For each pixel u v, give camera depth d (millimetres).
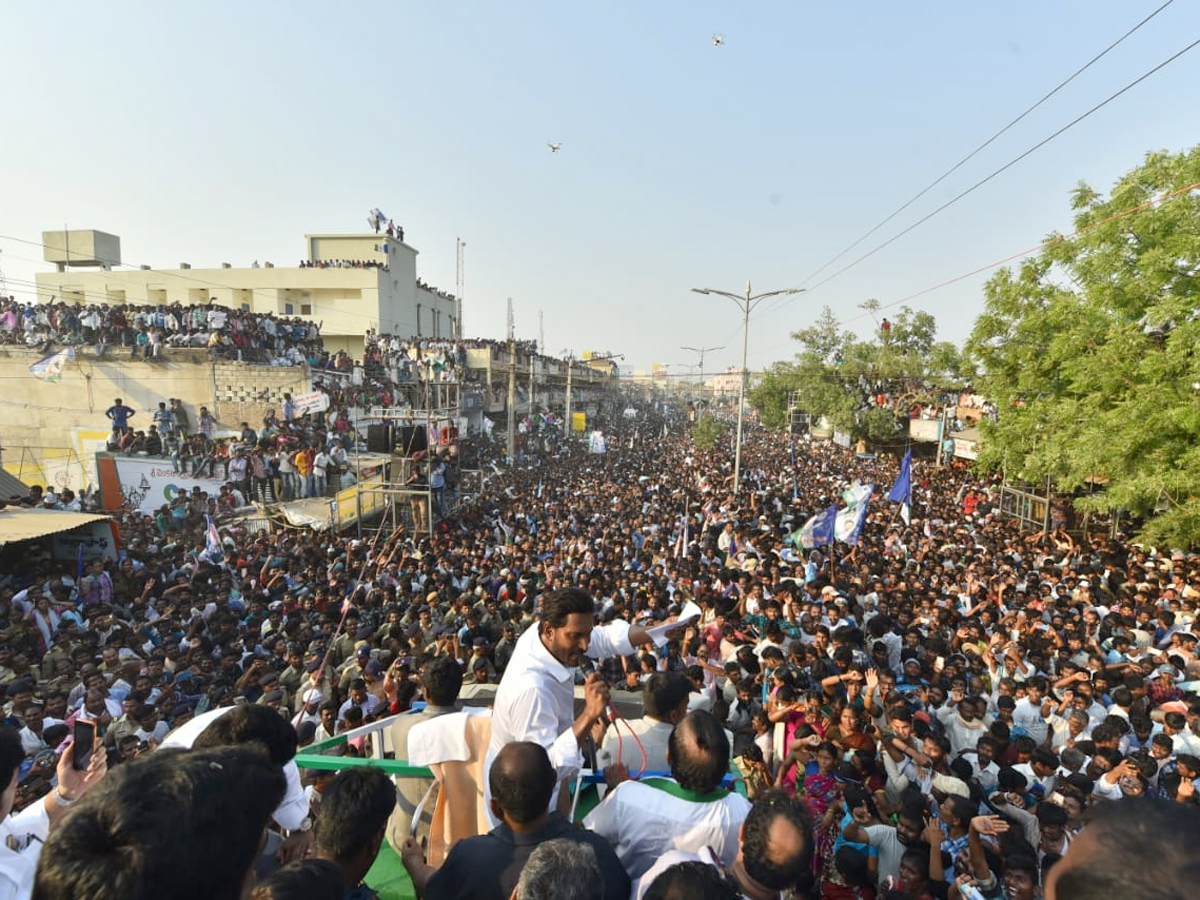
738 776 4215
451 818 3098
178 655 9602
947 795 5645
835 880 4918
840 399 35906
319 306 44312
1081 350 14789
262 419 25531
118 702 8406
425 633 10273
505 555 15797
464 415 36281
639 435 57438
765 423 47562
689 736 2801
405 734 3938
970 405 29531
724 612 9797
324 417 25031
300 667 9414
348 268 43688
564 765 2627
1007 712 7289
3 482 18469
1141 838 1165
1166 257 12883
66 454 25266
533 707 2785
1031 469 16141
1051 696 7723
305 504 20562
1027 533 19953
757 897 2295
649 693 3727
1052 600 11477
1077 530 20016
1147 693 8141
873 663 8656
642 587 11523
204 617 11320
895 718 6293
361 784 2441
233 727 2746
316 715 7812
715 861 2570
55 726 7137
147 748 7000
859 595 12141
